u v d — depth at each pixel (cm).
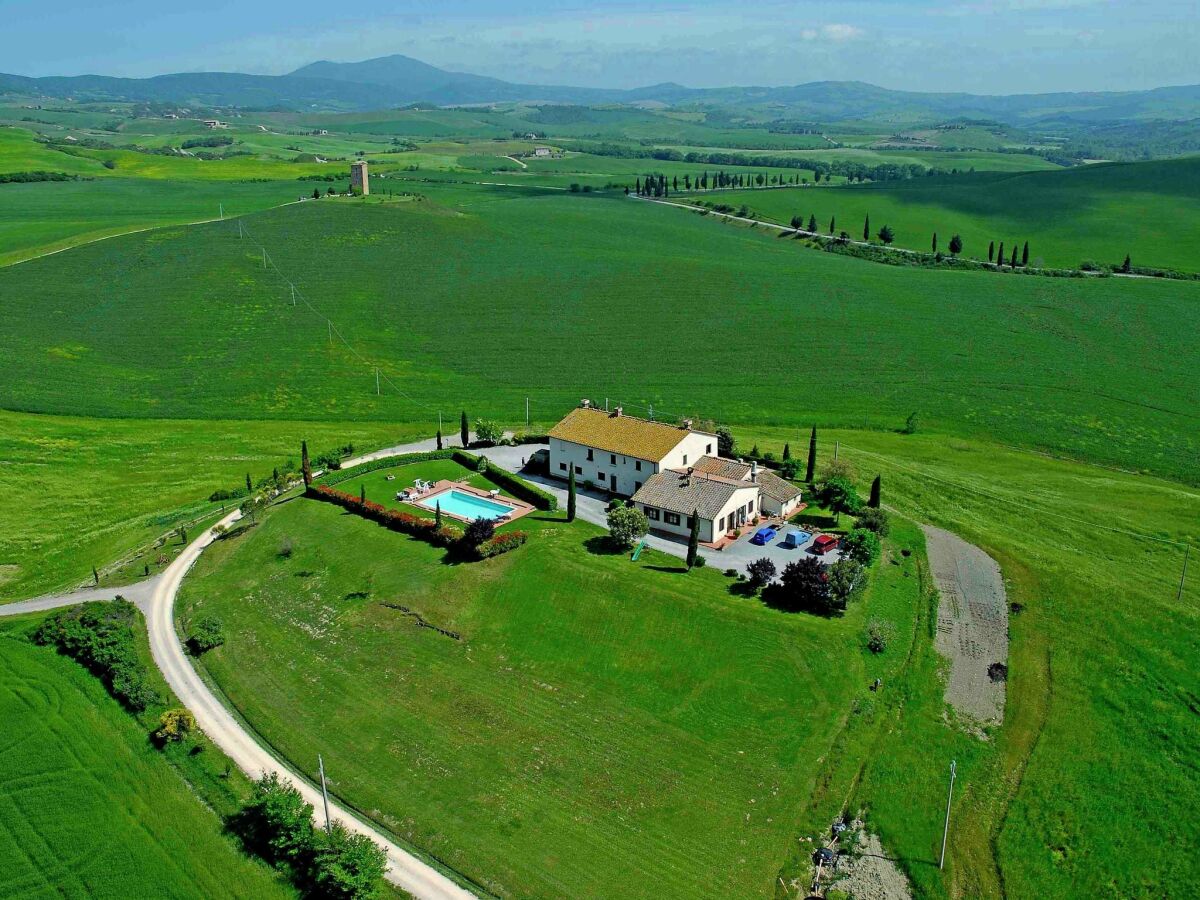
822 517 9006
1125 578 8094
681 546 8238
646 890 4822
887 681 6519
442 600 7469
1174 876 5031
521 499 9350
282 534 8731
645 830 5216
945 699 6412
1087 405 13638
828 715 6106
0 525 9219
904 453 11606
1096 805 5494
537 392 14150
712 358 15762
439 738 5994
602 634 6956
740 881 4891
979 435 12619
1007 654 6956
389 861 5003
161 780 5647
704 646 6744
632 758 5759
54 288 17675
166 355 15075
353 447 11394
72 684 6556
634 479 9294
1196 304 18738
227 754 5884
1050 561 8275
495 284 19538
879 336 16850
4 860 5053
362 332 16600
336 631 7238
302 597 7731
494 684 6506
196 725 6153
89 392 13300
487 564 7875
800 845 5138
